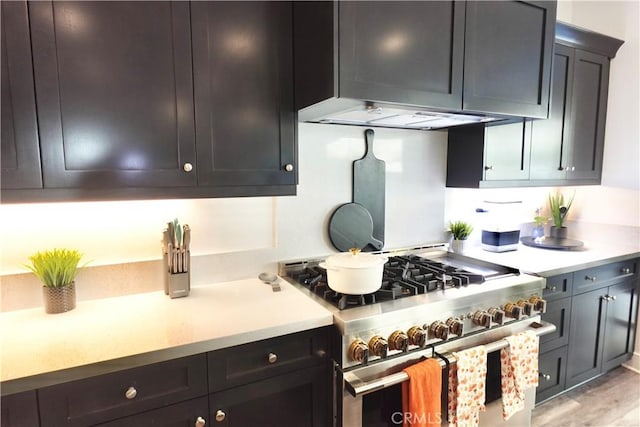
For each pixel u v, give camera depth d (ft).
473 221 8.34
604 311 7.73
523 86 5.72
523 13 5.63
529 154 7.47
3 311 4.51
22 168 3.70
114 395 3.53
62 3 3.76
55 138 3.82
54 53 3.76
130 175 4.18
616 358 8.21
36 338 3.82
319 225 6.48
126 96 4.10
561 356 7.13
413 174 7.36
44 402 3.28
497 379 5.57
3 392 3.11
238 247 5.95
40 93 3.72
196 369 3.86
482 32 5.26
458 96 5.11
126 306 4.74
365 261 4.88
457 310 5.11
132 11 4.07
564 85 7.76
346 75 4.31
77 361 3.37
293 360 4.39
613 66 8.49
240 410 4.15
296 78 4.99
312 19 4.57
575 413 7.26
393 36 4.58
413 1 4.70
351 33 4.31
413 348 4.83
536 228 9.12
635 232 8.38
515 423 5.90
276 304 4.83
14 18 3.57
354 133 6.66
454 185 7.55
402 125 6.73
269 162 4.94
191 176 4.49
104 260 5.11
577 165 8.30
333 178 6.53
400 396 4.83
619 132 8.48
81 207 4.93
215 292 5.30
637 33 8.04
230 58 4.60
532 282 5.82
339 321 4.42
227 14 4.54
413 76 4.76
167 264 5.02
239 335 4.00
